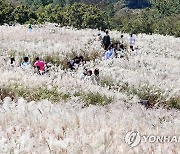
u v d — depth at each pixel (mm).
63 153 10922
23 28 72812
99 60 49031
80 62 44969
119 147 11094
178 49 71625
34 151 10969
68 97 28094
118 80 37219
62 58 47250
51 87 29078
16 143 11633
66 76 34750
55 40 61375
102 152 10648
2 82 29000
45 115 15766
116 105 24703
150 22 162375
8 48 49156
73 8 163375
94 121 14633
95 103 28641
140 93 33875
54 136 12484
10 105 18484
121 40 70375
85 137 11898
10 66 39000
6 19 139875
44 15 163000
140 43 71125
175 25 151750
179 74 46594
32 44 52750
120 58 51969
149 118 18359
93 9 165875
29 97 27203
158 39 80500
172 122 17094
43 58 46875
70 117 15117
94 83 36719
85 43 60469
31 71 37281
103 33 78188
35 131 13086
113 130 13430
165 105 32438
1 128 13391
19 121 14633
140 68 47156
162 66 50312
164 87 35719
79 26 163250
